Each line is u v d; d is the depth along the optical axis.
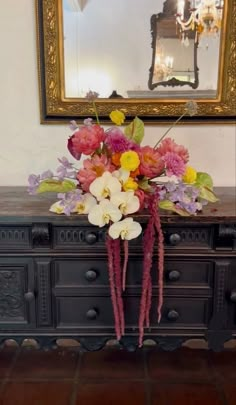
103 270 1.43
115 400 1.52
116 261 1.31
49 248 1.40
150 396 1.54
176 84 1.69
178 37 1.65
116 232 1.21
